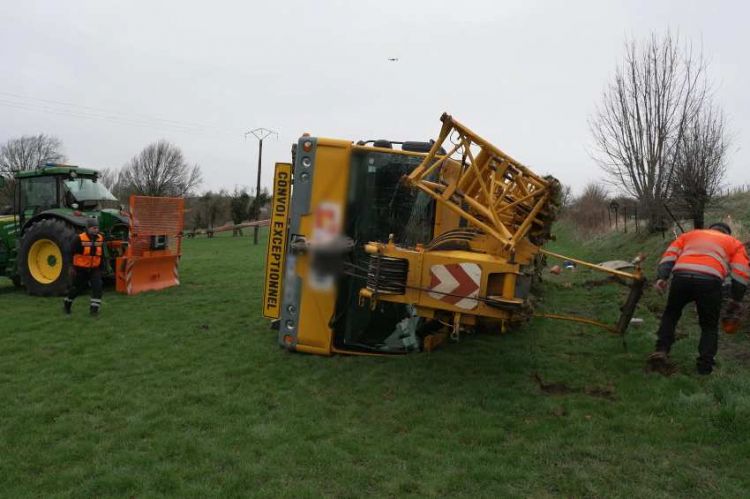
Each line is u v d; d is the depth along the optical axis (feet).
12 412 16.03
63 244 35.24
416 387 18.13
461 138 18.02
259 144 137.08
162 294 36.40
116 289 37.11
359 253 22.20
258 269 51.75
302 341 22.04
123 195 167.12
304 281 22.02
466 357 21.11
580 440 14.06
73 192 39.14
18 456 13.41
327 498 11.68
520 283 17.20
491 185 18.58
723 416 14.21
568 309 30.07
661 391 16.71
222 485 12.12
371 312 22.00
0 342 23.57
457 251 18.43
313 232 21.90
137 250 36.50
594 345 22.34
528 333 24.71
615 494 11.64
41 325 26.76
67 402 16.85
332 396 17.54
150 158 161.79
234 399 17.19
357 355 21.88
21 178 39.63
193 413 16.08
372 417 15.98
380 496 11.79
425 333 21.25
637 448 13.51
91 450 13.75
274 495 11.69
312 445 14.05
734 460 12.73
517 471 12.62
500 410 16.17
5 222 39.32
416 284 17.53
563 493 11.79
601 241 65.77
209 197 149.59
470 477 12.48
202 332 25.63
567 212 97.04
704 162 37.86
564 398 16.83
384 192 22.21
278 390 18.15
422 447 13.99
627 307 18.86
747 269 17.74
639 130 47.50
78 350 22.44
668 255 18.72
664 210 45.88
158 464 13.03
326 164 21.83
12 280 40.60
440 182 19.66
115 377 19.29
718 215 43.80
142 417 15.80
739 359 19.31
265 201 148.97
